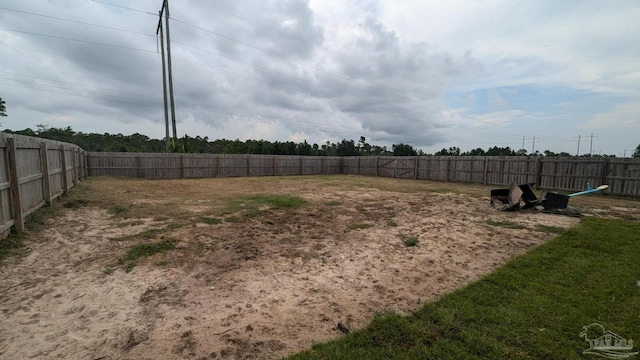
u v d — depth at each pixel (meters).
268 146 33.56
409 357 2.11
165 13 19.80
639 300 2.88
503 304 2.84
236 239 5.08
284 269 3.93
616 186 10.70
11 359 2.17
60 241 4.71
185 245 4.68
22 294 3.13
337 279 3.64
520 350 2.18
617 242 4.69
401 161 19.94
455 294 3.08
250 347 2.32
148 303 3.00
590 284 3.23
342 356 2.14
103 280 3.49
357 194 10.76
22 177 5.04
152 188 11.20
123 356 2.21
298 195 10.14
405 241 5.09
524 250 4.59
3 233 4.37
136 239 4.90
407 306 2.96
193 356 2.21
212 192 10.57
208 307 2.94
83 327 2.58
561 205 7.23
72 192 8.49
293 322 2.68
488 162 14.93
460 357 2.12
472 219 6.66
